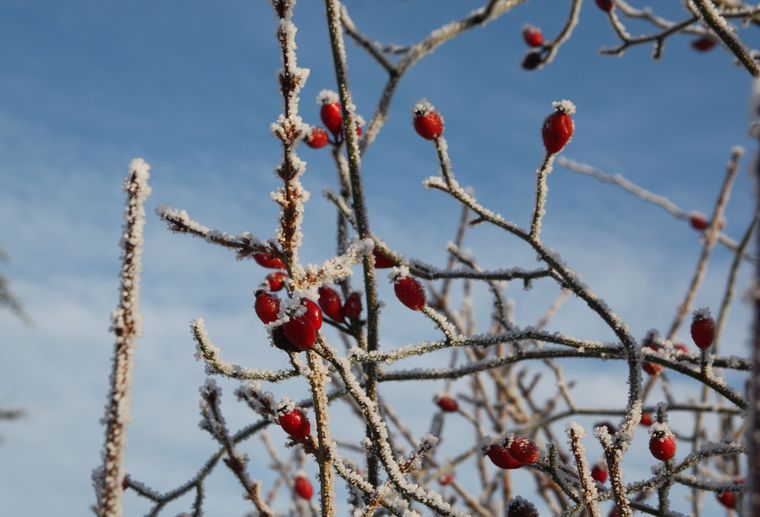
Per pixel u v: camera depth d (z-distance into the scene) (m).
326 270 0.59
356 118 0.78
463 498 0.93
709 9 0.71
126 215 0.53
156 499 0.70
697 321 0.67
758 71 0.70
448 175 0.69
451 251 0.76
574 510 0.61
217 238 0.61
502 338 0.68
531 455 0.62
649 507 0.64
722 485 0.64
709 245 0.95
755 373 0.31
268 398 0.61
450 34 0.88
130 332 0.52
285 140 0.57
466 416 0.98
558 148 0.68
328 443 0.58
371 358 0.67
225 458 0.64
